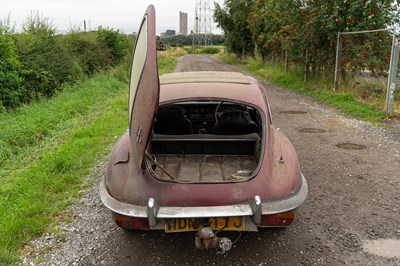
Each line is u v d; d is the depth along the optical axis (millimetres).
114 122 8773
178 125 4055
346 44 12680
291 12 15531
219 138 3830
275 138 3670
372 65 12156
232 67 30484
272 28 19375
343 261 3258
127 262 3301
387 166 5660
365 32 11172
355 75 13578
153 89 2572
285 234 3699
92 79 17641
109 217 4148
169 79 4238
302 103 11703
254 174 3094
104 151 6574
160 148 3914
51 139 7758
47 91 14969
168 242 3604
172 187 3008
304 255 3350
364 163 5812
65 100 12250
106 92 14195
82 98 12508
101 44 24219
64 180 5191
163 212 2863
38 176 5332
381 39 12289
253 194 2979
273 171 3164
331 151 6480
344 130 8023
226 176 3469
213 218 2984
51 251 3506
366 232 3725
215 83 3936
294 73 17438
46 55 16188
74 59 19094
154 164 3307
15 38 14961
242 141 3832
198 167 3676
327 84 13922
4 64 11711
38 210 4258
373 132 7809
